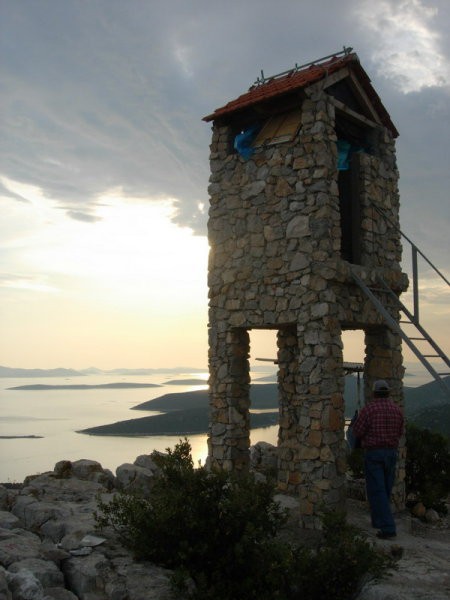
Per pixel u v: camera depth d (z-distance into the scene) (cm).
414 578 656
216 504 639
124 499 695
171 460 695
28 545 662
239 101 1037
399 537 825
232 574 605
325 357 876
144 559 629
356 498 1055
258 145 1007
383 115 1095
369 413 841
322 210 905
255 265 988
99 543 666
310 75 947
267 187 984
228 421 1007
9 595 512
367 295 908
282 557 583
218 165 1065
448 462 1093
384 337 1043
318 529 840
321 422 866
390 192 1105
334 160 940
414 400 7600
